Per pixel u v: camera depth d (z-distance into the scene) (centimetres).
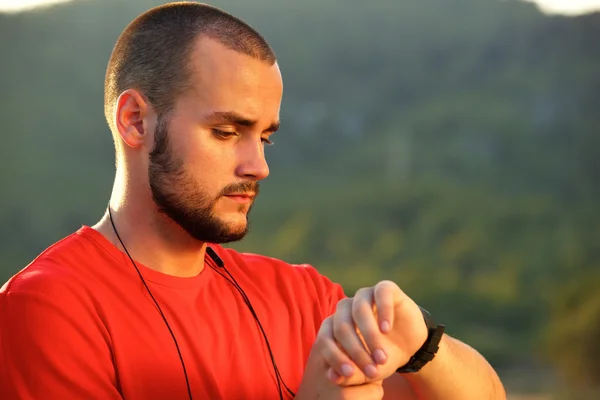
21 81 16125
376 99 17362
